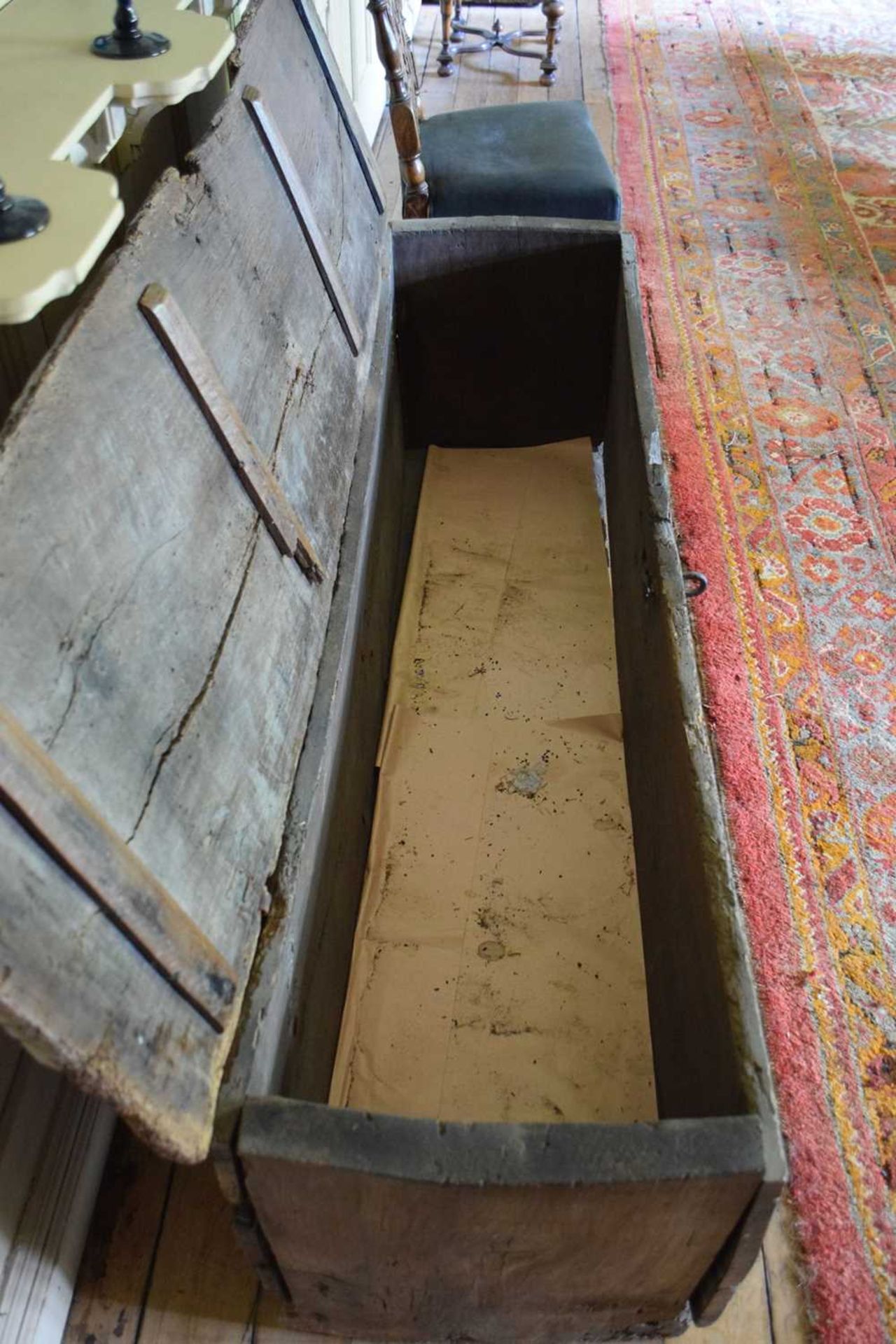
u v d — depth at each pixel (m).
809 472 2.78
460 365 2.44
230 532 1.24
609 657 2.08
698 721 1.35
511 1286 1.18
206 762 1.08
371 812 1.81
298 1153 0.94
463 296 2.31
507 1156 0.94
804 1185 1.50
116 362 1.06
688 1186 0.95
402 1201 0.98
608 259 2.25
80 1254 1.40
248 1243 1.12
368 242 2.06
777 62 5.13
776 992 1.72
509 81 4.88
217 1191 1.47
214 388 1.21
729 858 1.20
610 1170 0.94
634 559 1.87
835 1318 1.38
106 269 1.10
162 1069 0.89
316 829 1.29
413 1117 0.97
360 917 1.66
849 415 2.97
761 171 4.20
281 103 1.74
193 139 2.04
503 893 1.69
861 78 4.99
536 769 1.87
